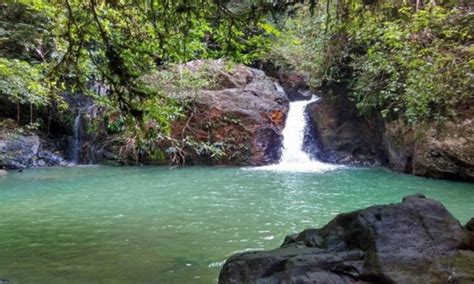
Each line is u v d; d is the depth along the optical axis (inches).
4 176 479.8
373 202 339.0
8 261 203.0
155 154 252.1
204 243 231.5
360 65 501.7
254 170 533.6
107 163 589.0
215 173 506.9
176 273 186.5
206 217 290.4
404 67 430.3
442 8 354.3
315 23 508.1
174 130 574.2
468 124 428.8
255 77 671.8
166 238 240.7
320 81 617.9
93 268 193.2
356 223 147.9
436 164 449.4
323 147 621.3
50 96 490.0
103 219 284.8
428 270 125.0
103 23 170.9
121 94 177.8
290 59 668.1
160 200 348.5
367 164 585.6
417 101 406.6
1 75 404.5
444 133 442.0
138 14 174.9
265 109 611.2
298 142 631.8
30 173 504.1
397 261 128.4
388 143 536.7
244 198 357.7
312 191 389.1
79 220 282.2
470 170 425.1
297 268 133.5
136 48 179.3
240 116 592.4
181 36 190.2
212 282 176.1
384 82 489.4
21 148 557.0
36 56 439.5
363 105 523.2
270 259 142.6
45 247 224.1
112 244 229.3
